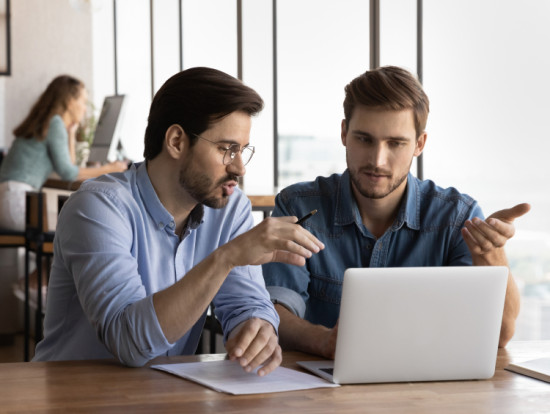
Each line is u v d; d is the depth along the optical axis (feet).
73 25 24.00
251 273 5.75
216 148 5.15
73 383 4.46
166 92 5.25
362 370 4.57
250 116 5.22
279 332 5.71
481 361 4.73
